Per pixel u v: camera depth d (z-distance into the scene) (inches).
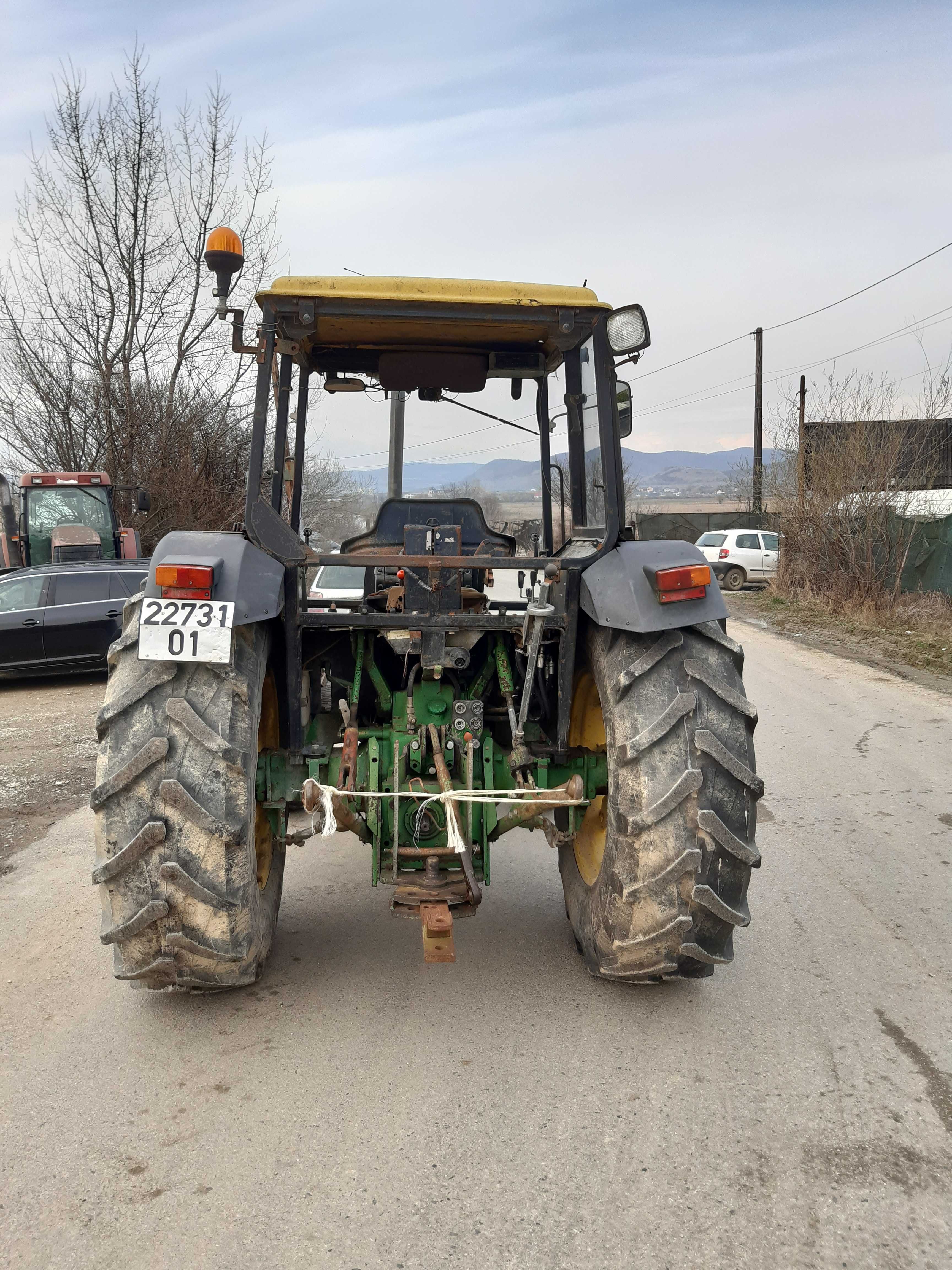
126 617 117.0
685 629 118.4
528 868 184.1
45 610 445.1
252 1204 86.5
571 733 148.8
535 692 151.0
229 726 108.9
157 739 106.8
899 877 173.9
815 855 187.2
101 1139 96.7
